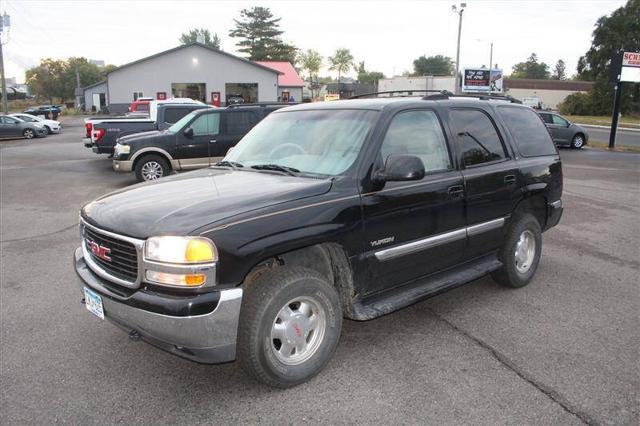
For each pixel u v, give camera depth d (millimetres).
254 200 3334
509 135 5145
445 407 3213
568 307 4840
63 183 12680
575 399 3297
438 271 4418
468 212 4480
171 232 3014
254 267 3469
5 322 4516
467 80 55906
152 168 11820
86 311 4762
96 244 3428
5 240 7320
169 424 3068
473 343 4090
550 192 5461
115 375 3631
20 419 3117
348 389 3422
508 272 5129
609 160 18297
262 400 3311
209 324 3008
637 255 6590
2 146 24438
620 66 22109
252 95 44469
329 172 3811
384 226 3807
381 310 3812
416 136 4215
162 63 42219
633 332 4297
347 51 98750
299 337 3430
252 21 82938
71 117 60812
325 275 3795
